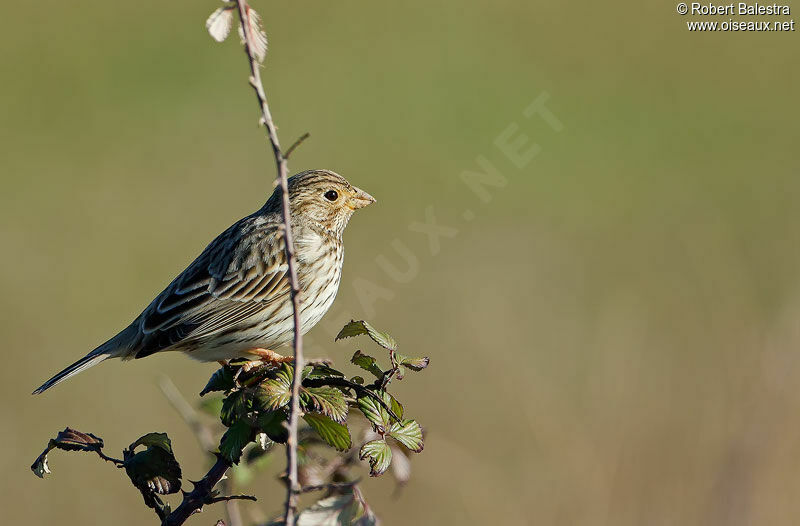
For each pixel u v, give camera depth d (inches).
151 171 665.0
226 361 290.5
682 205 662.5
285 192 164.2
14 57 791.1
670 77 794.2
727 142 721.6
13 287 572.7
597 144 714.8
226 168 669.9
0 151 684.1
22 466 450.3
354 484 197.8
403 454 211.6
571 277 575.5
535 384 459.5
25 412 478.3
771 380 401.4
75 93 748.6
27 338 534.0
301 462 212.4
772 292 545.0
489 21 866.8
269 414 182.4
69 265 586.2
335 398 179.9
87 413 478.9
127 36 823.1
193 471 447.8
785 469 377.7
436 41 831.1
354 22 864.3
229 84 767.1
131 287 575.8
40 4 864.3
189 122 715.4
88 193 642.2
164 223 618.5
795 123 745.6
